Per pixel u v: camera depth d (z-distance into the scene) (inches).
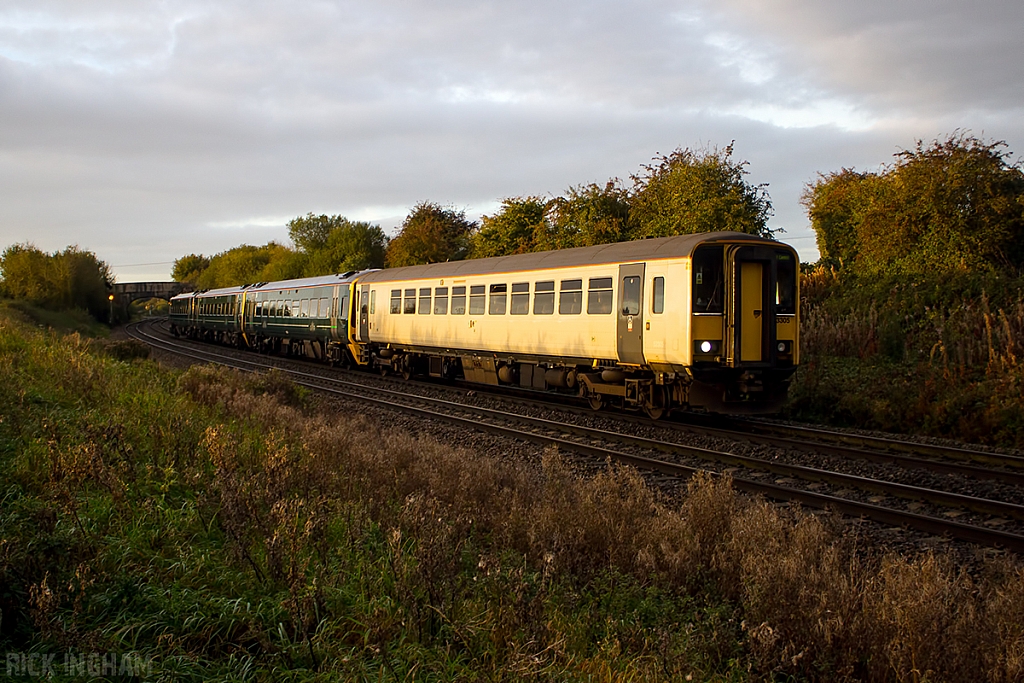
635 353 538.9
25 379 473.1
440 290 773.3
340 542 235.3
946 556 226.7
